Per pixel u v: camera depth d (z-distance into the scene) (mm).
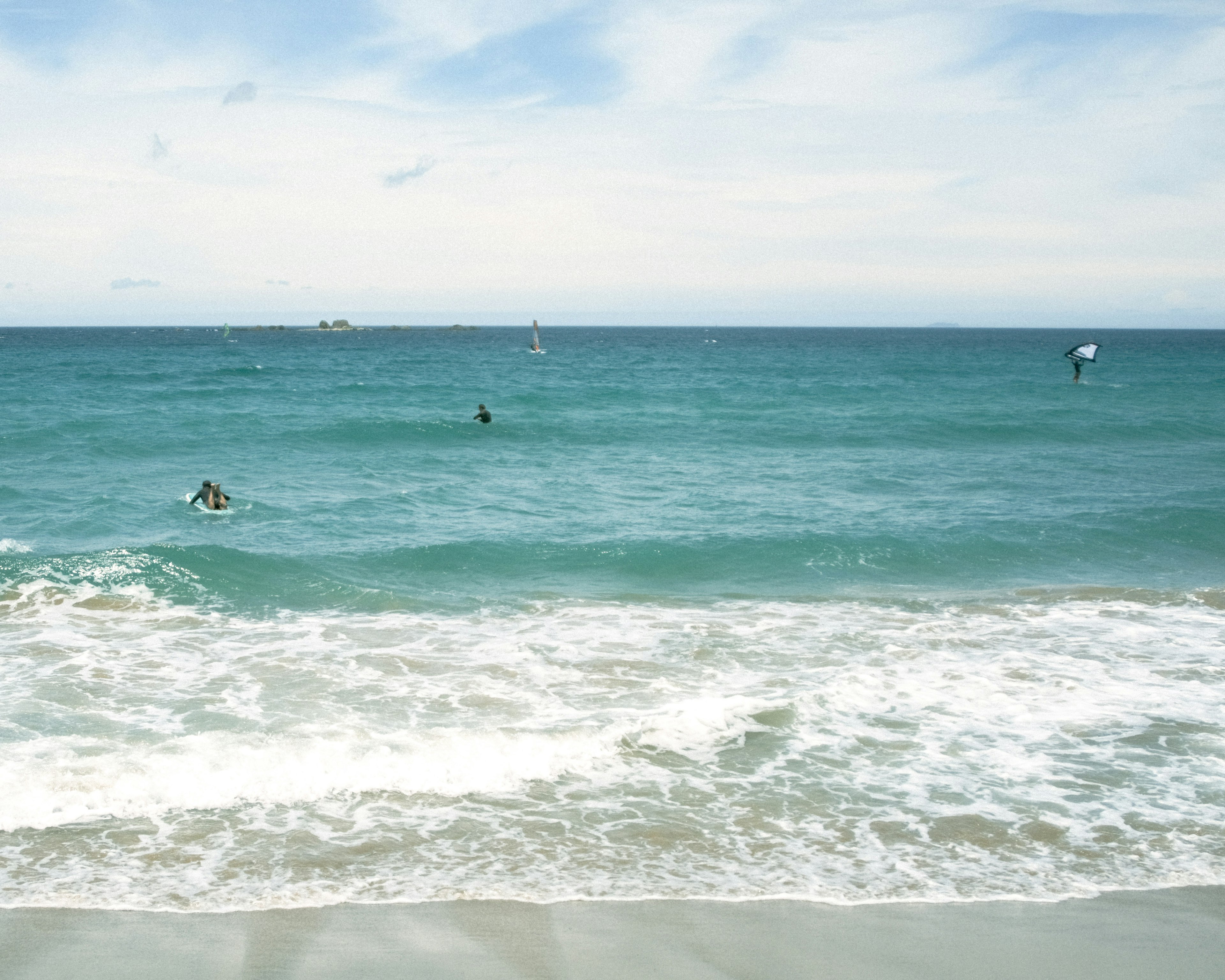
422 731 8047
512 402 41031
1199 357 109875
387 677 9648
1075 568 14828
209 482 17844
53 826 6379
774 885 5949
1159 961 5230
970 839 6574
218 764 7242
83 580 12586
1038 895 5891
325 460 24469
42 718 8289
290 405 38594
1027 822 6812
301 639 10922
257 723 8297
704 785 7352
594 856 6266
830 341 198875
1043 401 43094
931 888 5938
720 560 14867
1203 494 20203
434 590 13258
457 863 6125
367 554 14766
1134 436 30516
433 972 4992
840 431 31078
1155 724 8633
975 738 8312
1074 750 8062
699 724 8398
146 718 8352
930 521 17531
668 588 13617
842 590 13539
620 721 8391
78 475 21234
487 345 155375
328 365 76688
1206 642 11094
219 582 12922
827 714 8789
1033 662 10344
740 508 18797
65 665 9773
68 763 7141
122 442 26016
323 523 17000
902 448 28078
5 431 26875
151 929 5277
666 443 28703
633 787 7309
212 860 6039
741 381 58031
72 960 4961
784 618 12070
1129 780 7496
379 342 165250
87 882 5719
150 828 6422
